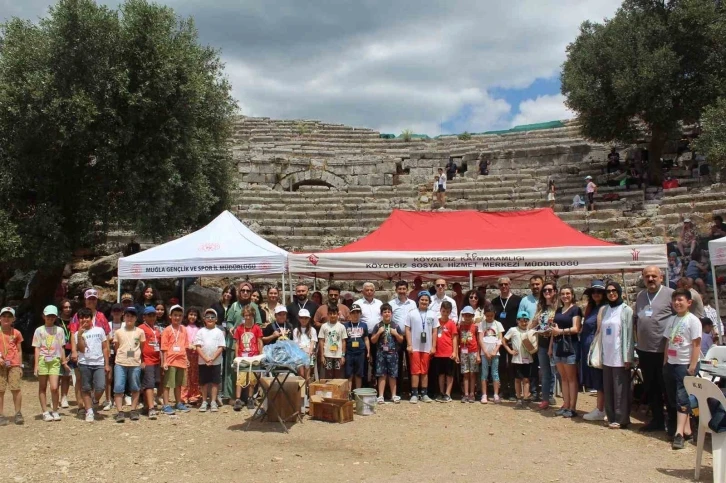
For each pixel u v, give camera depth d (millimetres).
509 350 11797
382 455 8164
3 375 9875
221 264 12734
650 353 9336
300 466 7629
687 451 8438
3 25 15359
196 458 7980
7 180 14703
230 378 11508
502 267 12758
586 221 22188
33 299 16719
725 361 8453
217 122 22109
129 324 10430
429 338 11805
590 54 26625
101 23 15023
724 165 21250
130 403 11516
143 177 16062
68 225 16172
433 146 37000
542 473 7430
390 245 13648
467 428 9719
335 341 11391
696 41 25047
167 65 15523
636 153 28516
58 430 9531
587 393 12961
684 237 18406
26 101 14383
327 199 27875
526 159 31688
